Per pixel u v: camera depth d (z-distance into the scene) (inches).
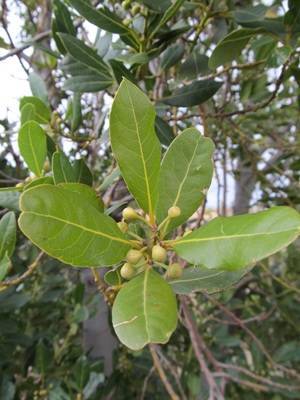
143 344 4.4
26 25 17.8
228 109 17.2
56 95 14.4
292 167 17.3
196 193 5.8
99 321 19.0
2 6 13.4
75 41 9.0
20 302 14.1
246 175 21.9
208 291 6.1
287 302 19.6
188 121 15.7
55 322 18.5
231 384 18.4
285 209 4.4
